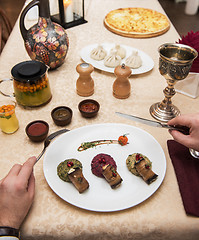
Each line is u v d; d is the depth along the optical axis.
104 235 0.63
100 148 0.79
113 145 0.80
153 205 0.66
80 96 1.04
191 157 0.76
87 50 1.30
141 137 0.82
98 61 1.24
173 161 0.75
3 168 0.75
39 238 0.63
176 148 0.78
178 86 1.05
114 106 0.99
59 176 0.69
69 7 1.48
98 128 0.85
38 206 0.65
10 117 0.82
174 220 0.63
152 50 1.36
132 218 0.63
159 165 0.73
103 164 0.70
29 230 0.62
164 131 0.88
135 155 0.74
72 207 0.65
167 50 0.88
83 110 0.93
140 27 1.51
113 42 1.42
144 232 0.63
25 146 0.82
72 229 0.62
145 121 0.76
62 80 1.13
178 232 0.64
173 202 0.67
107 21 1.57
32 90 0.91
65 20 1.52
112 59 1.17
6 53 1.29
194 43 0.96
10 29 1.61
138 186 0.69
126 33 1.46
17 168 0.65
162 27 1.52
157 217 0.64
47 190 0.69
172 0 3.85
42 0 0.98
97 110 0.91
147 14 1.66
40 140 0.82
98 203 0.64
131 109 0.98
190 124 0.69
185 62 0.77
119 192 0.67
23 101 0.94
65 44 1.10
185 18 3.41
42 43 1.04
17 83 0.89
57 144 0.78
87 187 0.66
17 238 0.58
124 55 1.26
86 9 1.77
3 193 0.60
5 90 1.06
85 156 0.77
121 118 0.94
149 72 1.20
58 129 0.88
